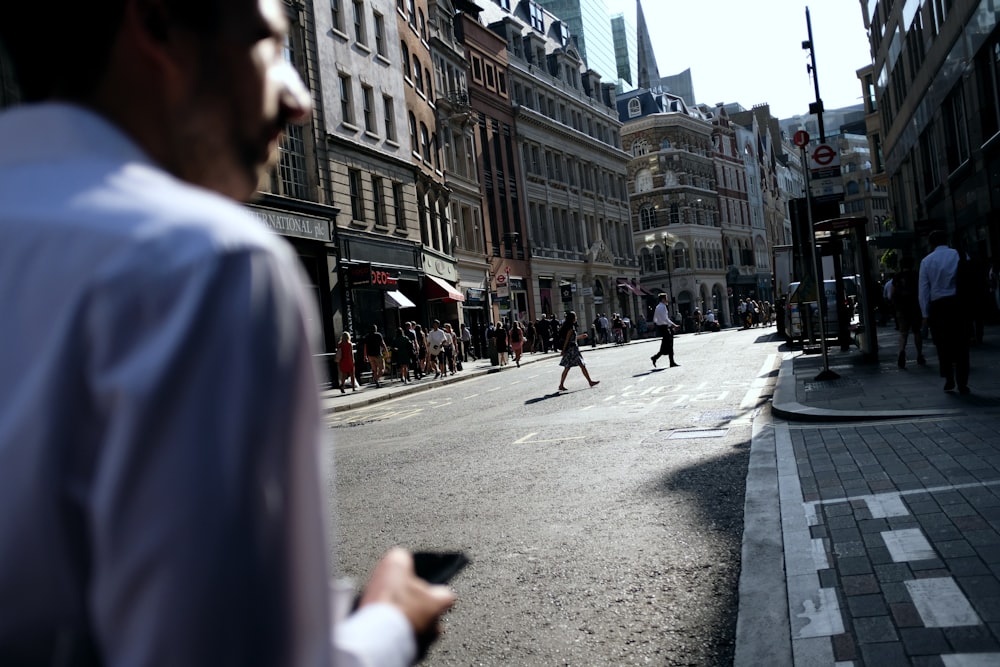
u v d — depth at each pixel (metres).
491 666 3.79
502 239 52.41
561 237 61.22
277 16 0.90
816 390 12.35
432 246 39.44
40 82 0.82
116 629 0.64
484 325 46.66
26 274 0.68
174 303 0.66
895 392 11.17
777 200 112.44
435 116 42.06
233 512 0.64
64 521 0.66
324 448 0.77
